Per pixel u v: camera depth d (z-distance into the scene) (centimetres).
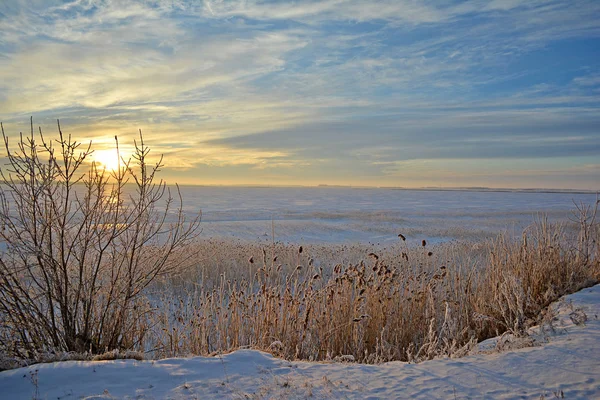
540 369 414
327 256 1472
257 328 605
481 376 406
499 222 3703
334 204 8006
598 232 1009
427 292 716
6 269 523
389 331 649
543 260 866
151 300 908
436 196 14088
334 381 397
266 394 368
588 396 352
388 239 2644
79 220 566
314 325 639
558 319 601
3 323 530
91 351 538
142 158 582
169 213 3594
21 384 382
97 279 593
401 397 363
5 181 530
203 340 581
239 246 1631
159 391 371
